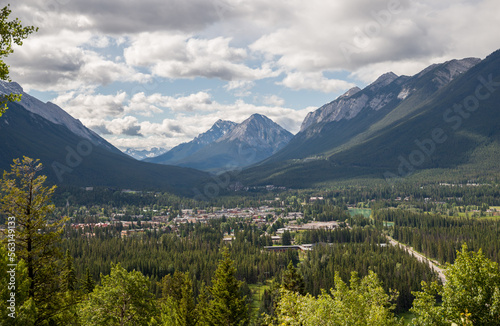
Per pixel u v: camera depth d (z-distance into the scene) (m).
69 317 47.16
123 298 58.31
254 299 133.12
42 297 42.88
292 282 75.94
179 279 104.31
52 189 43.66
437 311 35.91
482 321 33.84
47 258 42.78
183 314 74.25
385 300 38.94
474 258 36.12
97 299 57.47
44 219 43.31
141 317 60.59
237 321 71.06
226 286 71.25
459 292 35.19
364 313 36.12
